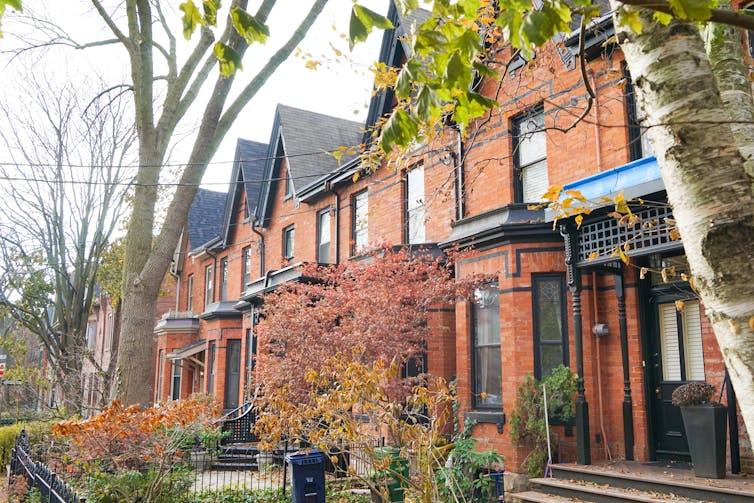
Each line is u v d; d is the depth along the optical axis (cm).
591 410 1015
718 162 267
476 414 1111
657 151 291
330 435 767
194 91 1148
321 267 1378
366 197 1723
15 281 2123
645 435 963
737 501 704
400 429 720
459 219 1264
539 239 1082
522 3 329
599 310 1046
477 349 1187
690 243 270
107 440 840
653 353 991
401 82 381
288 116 2147
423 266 1164
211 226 2981
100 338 3772
